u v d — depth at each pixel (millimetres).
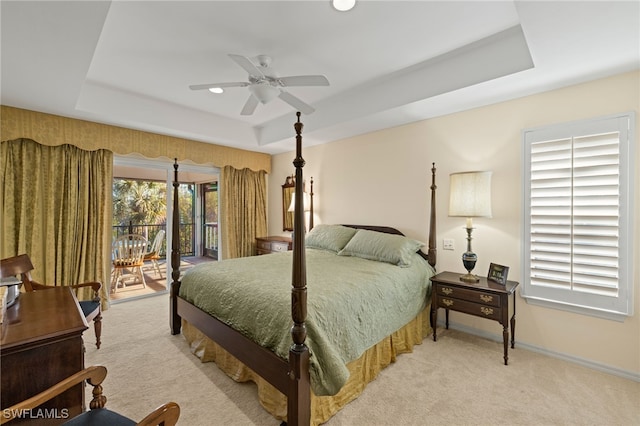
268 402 1842
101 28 1762
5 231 3072
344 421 1761
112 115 3295
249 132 4633
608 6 1506
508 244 2775
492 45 2361
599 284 2299
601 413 1816
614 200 2240
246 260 3113
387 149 3709
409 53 2510
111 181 3771
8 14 1603
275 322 1812
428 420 1766
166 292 4438
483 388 2070
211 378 2211
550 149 2531
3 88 2572
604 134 2277
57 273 3367
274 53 2492
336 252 3561
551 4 1511
